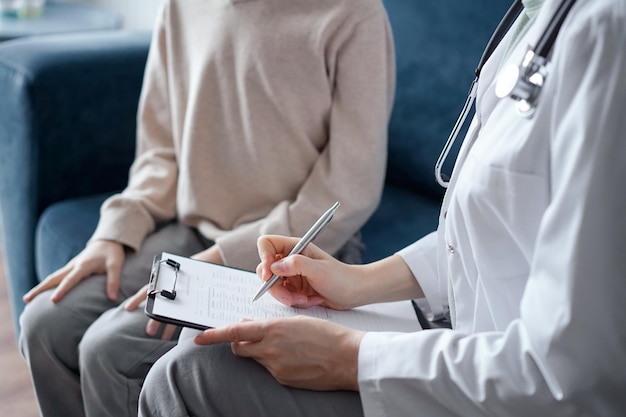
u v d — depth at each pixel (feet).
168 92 5.06
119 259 4.53
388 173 5.64
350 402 2.92
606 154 2.32
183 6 4.83
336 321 3.35
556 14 2.52
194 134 4.63
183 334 3.57
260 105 4.45
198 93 4.61
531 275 2.52
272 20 4.40
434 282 3.61
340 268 3.45
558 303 2.39
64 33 7.91
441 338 2.76
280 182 4.54
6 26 7.82
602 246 2.33
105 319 4.15
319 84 4.37
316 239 4.30
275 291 3.37
